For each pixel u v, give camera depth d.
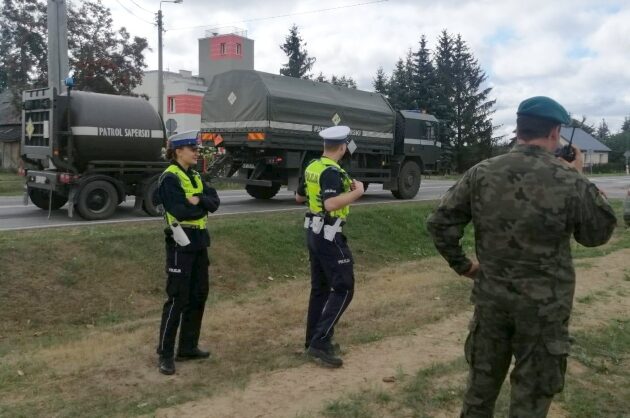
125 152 12.55
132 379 4.68
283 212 13.93
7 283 7.45
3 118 36.62
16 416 3.95
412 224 13.72
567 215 2.77
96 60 27.62
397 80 50.28
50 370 4.93
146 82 56.62
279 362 5.06
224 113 16.30
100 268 8.34
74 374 4.81
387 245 12.37
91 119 12.07
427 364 4.97
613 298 7.48
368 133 17.94
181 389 4.45
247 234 10.42
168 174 4.76
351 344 5.55
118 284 8.22
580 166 3.15
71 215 12.01
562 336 2.82
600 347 5.57
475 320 3.02
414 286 8.40
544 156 2.84
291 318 6.74
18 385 4.57
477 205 2.91
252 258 9.88
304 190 5.38
